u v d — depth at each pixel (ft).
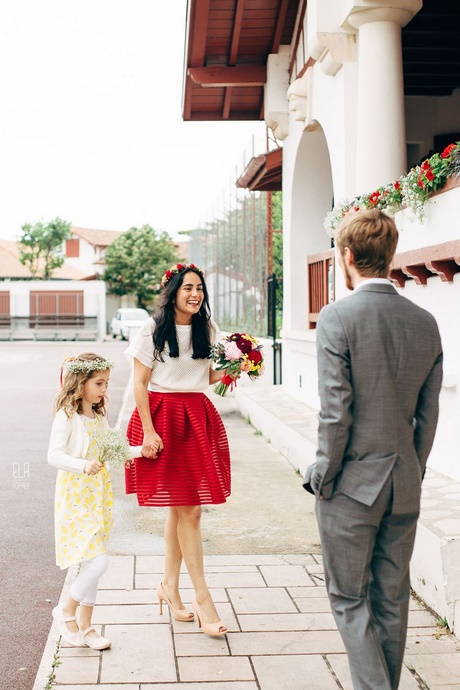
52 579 16.38
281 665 11.94
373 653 9.23
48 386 58.23
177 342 13.09
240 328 58.80
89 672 11.67
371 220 9.62
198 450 13.10
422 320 9.59
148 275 177.78
